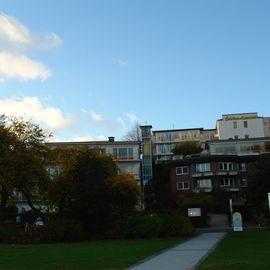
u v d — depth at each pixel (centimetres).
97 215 4175
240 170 8944
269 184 6506
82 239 4000
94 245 3266
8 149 4100
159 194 8506
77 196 4188
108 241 3822
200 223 6100
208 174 8756
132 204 4712
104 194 4222
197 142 12200
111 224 4222
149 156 9519
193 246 2842
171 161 9256
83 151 4519
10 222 4800
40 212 4534
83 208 4169
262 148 9750
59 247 3162
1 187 4188
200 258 2025
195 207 6272
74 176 4272
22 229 4062
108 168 4522
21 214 5653
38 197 4416
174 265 1766
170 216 4366
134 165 9212
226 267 1578
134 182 4675
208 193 8256
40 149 4284
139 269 1655
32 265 1877
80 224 4028
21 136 4200
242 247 2588
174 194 8288
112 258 2103
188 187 8912
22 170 4053
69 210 4212
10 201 4741
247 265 1620
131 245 3120
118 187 4453
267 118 11631
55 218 4322
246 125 11225
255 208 6569
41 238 3906
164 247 2812
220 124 11362
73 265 1830
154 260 1991
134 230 4184
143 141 9644
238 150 9831
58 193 4375
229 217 6456
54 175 4350
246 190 6988
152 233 4188
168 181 9406
